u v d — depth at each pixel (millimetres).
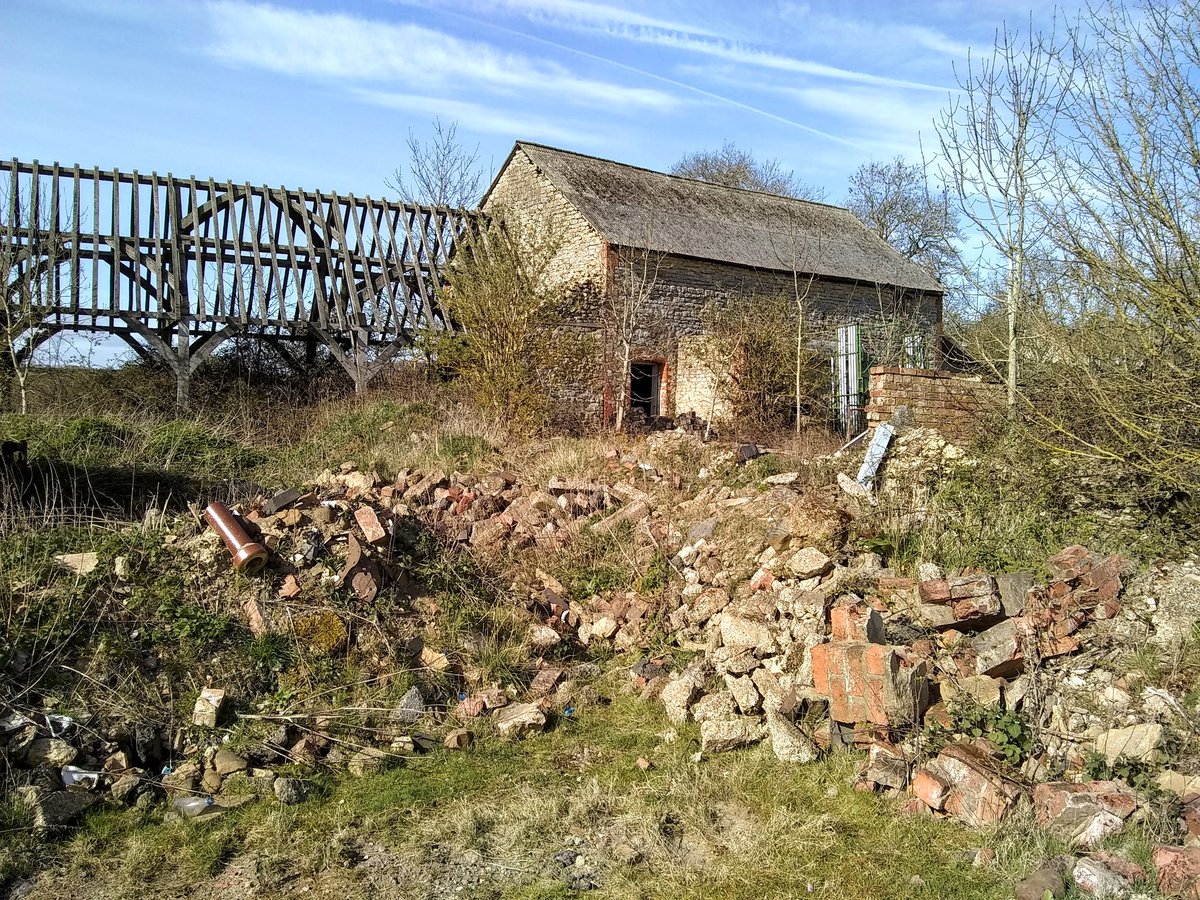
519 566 8625
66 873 4664
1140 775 4820
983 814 4895
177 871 4711
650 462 11570
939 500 7918
